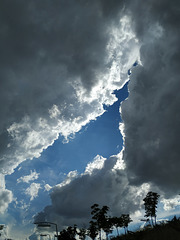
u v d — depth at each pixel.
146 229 17.03
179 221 12.98
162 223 14.41
